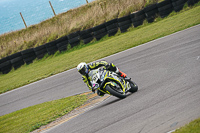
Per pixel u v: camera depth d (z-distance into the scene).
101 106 26.78
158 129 16.12
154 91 24.75
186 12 75.31
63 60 72.62
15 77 71.81
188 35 46.53
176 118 16.84
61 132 22.89
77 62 61.44
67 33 93.69
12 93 52.47
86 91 36.53
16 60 88.00
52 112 31.36
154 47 47.75
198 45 37.03
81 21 95.81
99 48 70.88
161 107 19.78
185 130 13.98
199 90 20.53
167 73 29.91
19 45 101.62
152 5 81.38
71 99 34.50
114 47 63.84
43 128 26.92
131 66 40.66
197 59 30.67
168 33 56.44
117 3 93.38
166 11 80.19
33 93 46.84
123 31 83.75
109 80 25.33
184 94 20.88
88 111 26.80
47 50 88.38
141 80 31.31
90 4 103.94
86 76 25.61
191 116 16.27
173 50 40.00
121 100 25.84
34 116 32.44
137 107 21.72
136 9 87.31
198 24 54.97
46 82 52.03
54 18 107.88
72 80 46.22
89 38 87.25
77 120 24.86
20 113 36.69
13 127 30.81
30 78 61.75
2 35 112.12
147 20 82.00
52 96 40.53
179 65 31.16
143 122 18.09
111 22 85.06
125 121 19.55
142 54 45.97
